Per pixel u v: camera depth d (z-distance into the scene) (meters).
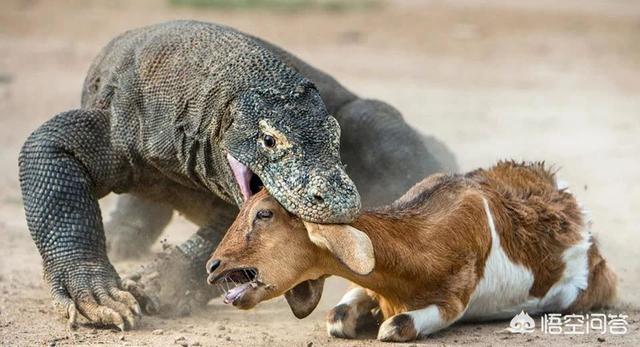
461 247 17.77
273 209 16.45
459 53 59.25
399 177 23.97
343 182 16.86
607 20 69.00
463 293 17.80
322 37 62.16
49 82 50.75
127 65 21.05
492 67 55.88
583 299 19.80
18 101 46.72
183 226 29.36
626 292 21.77
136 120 20.70
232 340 18.23
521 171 20.06
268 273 16.20
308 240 16.50
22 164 20.84
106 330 19.09
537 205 19.36
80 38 60.91
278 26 64.50
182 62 20.06
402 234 17.33
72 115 21.09
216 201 21.12
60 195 20.50
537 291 19.33
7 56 56.28
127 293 19.41
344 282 22.45
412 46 60.69
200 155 19.58
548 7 73.75
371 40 62.00
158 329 19.16
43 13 66.56
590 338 18.02
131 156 20.94
